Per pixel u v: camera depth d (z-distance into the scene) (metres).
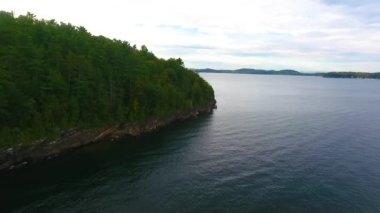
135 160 55.62
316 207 38.75
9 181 45.47
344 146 63.38
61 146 58.94
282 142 66.75
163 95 82.31
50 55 60.00
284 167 51.56
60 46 64.00
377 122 89.56
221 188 43.88
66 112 59.53
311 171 49.72
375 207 38.81
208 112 110.06
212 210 38.09
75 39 70.12
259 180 46.44
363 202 39.94
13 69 52.50
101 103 65.88
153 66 94.44
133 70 78.00
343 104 136.62
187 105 95.00
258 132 76.69
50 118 56.28
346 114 105.25
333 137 70.81
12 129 50.72
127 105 74.75
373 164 52.78
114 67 73.12
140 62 85.12
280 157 56.59
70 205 39.03
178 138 71.06
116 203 39.69
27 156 52.97
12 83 49.66
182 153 59.66
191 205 39.22
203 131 78.19
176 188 43.97
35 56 55.75
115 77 72.81
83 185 44.84
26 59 54.00
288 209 38.34
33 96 54.31
